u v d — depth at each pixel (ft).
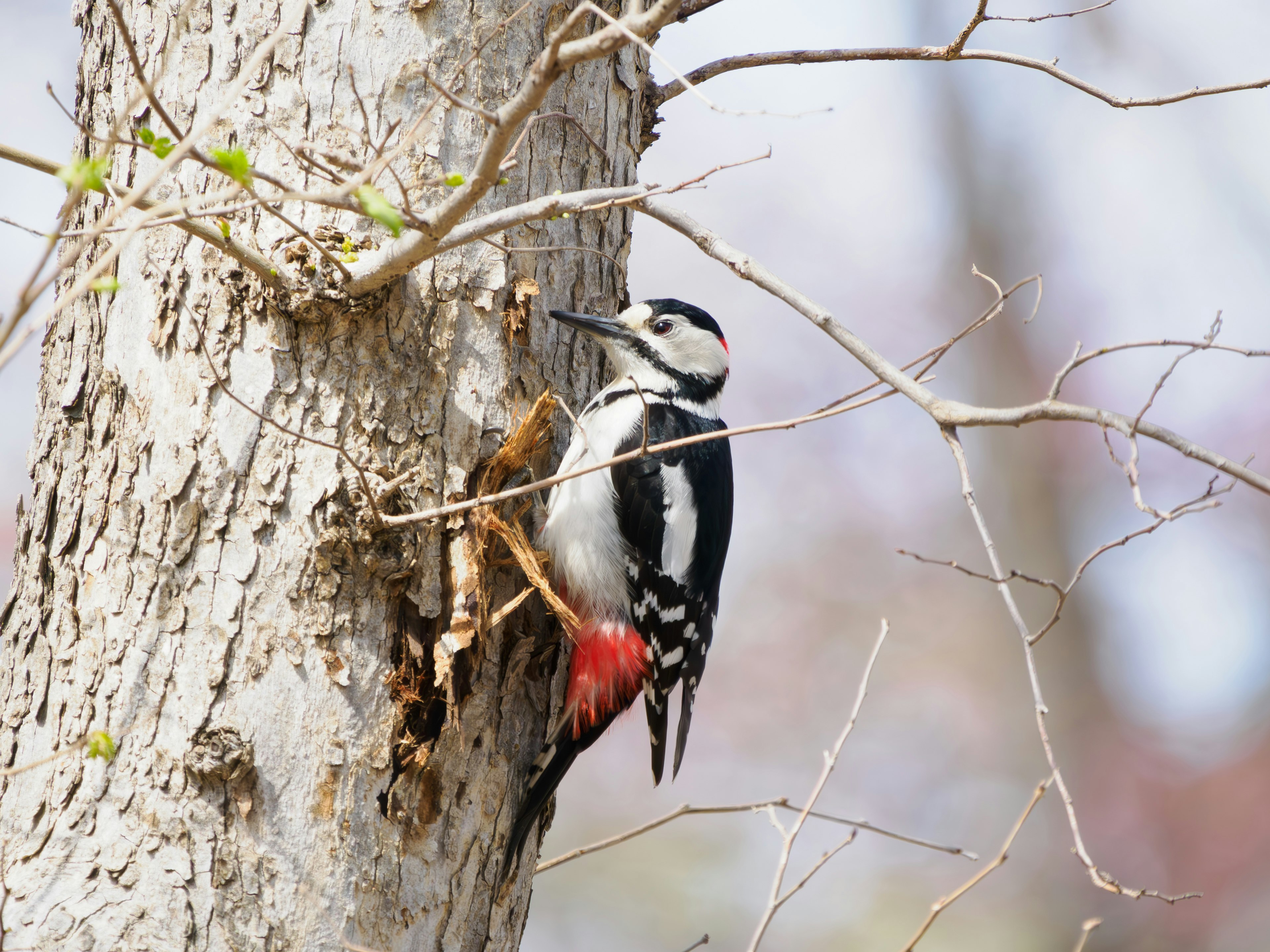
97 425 23.25
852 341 19.06
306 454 22.59
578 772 70.54
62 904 20.30
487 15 24.67
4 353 14.66
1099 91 24.06
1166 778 74.49
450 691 23.02
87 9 25.39
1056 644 78.79
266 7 23.58
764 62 28.45
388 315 23.49
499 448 24.80
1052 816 73.97
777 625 74.38
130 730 21.48
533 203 20.11
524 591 25.70
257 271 21.62
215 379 22.65
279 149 23.11
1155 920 70.08
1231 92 23.12
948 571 75.25
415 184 23.77
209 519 22.27
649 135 30.09
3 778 22.16
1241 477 15.87
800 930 67.62
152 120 23.59
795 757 72.13
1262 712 74.54
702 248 20.47
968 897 71.36
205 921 20.63
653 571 30.35
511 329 25.44
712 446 32.96
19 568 24.03
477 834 24.13
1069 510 81.51
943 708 75.72
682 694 32.42
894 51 26.48
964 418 17.89
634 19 16.35
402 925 22.39
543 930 66.08
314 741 21.86
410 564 22.74
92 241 21.22
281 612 22.07
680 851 68.95
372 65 23.72
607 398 30.94
